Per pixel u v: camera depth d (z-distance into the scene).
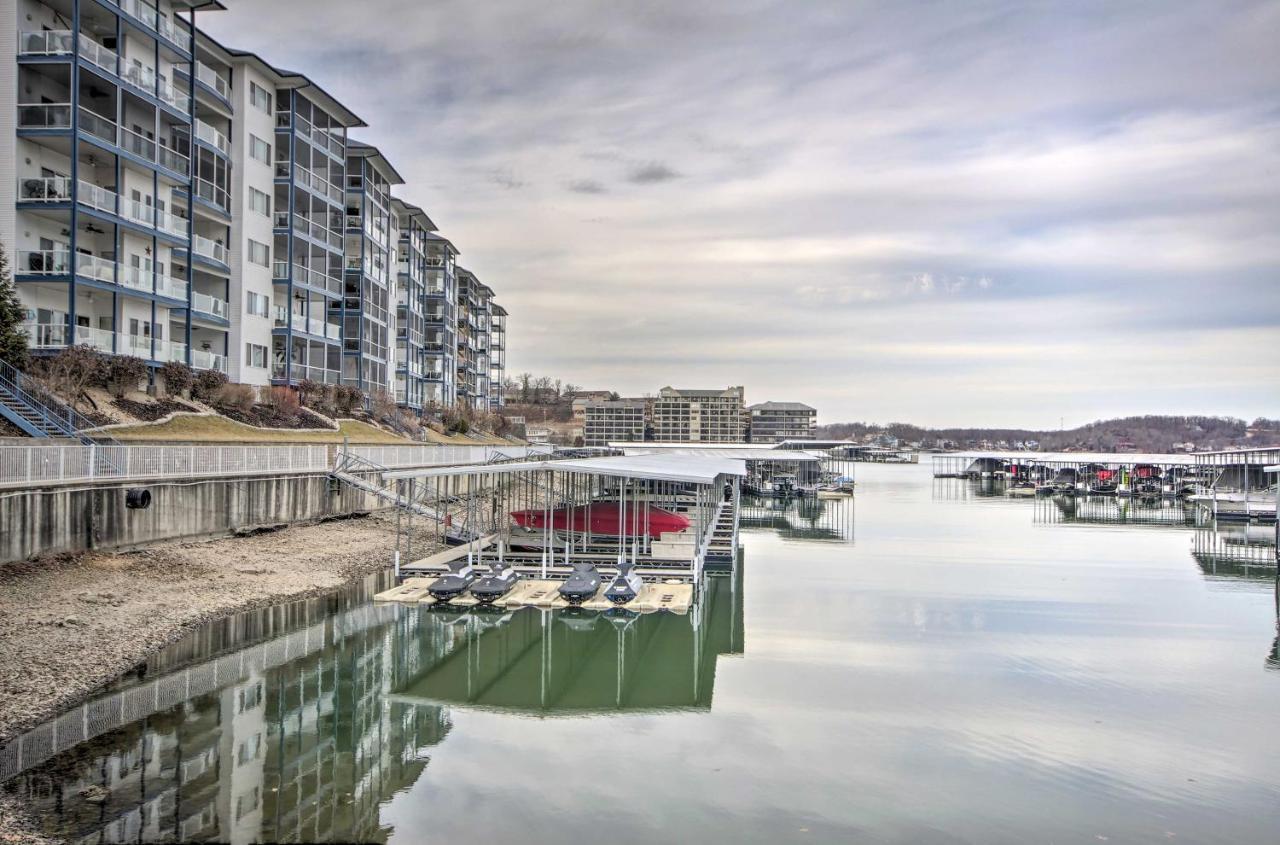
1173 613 26.70
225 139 45.38
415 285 77.00
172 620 20.17
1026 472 103.19
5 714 14.09
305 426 44.75
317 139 53.62
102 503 22.78
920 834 11.83
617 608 25.12
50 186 32.94
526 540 33.47
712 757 14.58
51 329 32.56
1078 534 49.53
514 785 13.30
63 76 34.03
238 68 46.38
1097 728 16.08
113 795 11.91
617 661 20.70
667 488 50.16
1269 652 21.80
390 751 14.55
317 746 14.49
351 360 58.38
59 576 20.86
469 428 78.56
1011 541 45.84
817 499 76.88
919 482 110.88
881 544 44.34
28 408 25.88
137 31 37.31
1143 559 39.12
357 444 41.81
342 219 56.56
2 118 32.31
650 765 14.20
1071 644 22.58
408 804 12.47
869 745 15.18
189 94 41.53
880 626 24.56
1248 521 55.91
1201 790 13.38
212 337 45.38
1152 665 20.52
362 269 58.16
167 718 14.89
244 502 29.61
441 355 83.31
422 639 22.02
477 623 23.69
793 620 25.27
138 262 37.91
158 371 36.56
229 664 18.19
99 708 15.06
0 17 32.28
